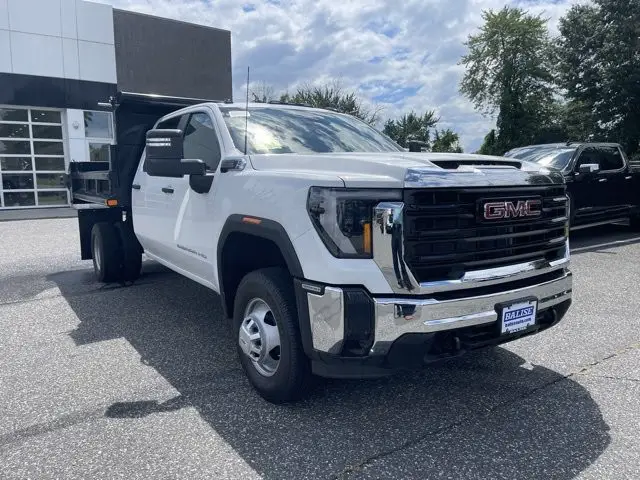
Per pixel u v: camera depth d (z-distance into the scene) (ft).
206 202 13.65
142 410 11.19
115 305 19.56
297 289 10.09
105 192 22.35
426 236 9.37
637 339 15.47
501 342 10.53
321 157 11.11
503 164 11.05
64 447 9.73
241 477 8.79
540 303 10.87
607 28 89.10
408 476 8.82
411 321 9.24
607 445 9.77
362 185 9.43
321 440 9.96
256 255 13.12
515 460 9.30
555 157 33.83
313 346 9.89
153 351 14.75
